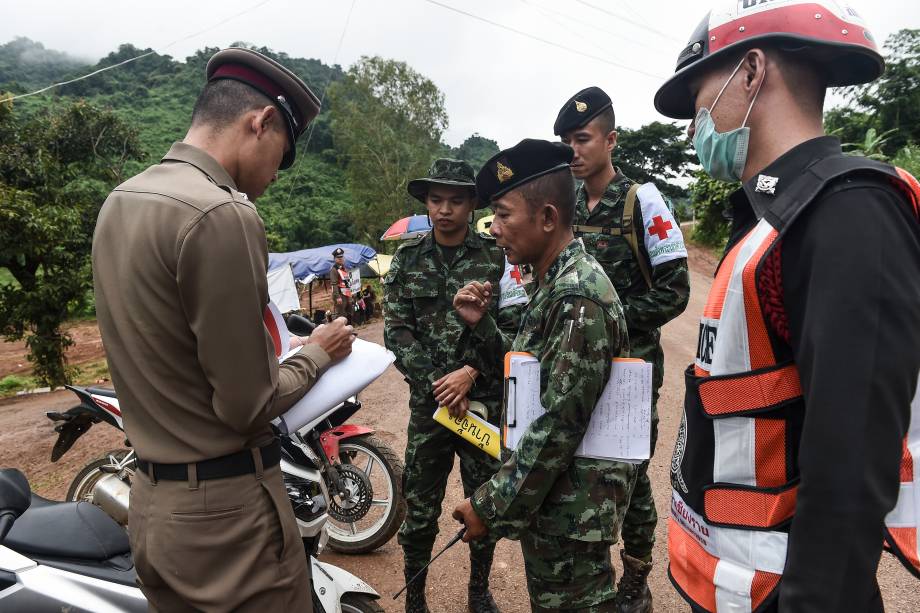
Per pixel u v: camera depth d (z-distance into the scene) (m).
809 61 1.03
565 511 1.54
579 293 1.50
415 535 2.44
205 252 1.18
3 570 1.68
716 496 1.06
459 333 2.49
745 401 1.01
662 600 2.61
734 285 1.01
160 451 1.29
